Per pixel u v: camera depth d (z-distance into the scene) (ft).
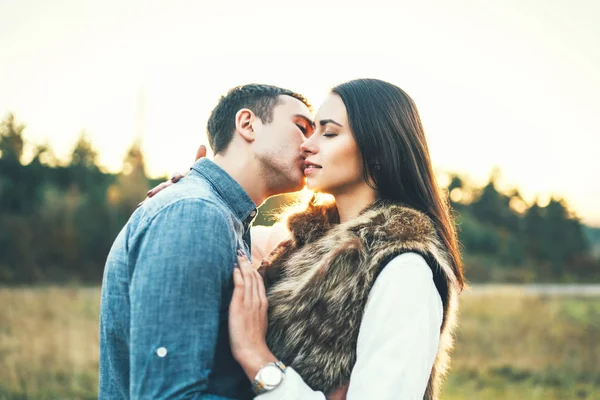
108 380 6.94
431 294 6.27
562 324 42.14
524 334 37.58
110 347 6.81
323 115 7.16
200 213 6.28
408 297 6.02
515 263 136.87
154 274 6.02
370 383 5.77
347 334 6.23
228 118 7.87
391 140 6.93
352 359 6.23
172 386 5.82
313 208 7.66
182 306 5.94
